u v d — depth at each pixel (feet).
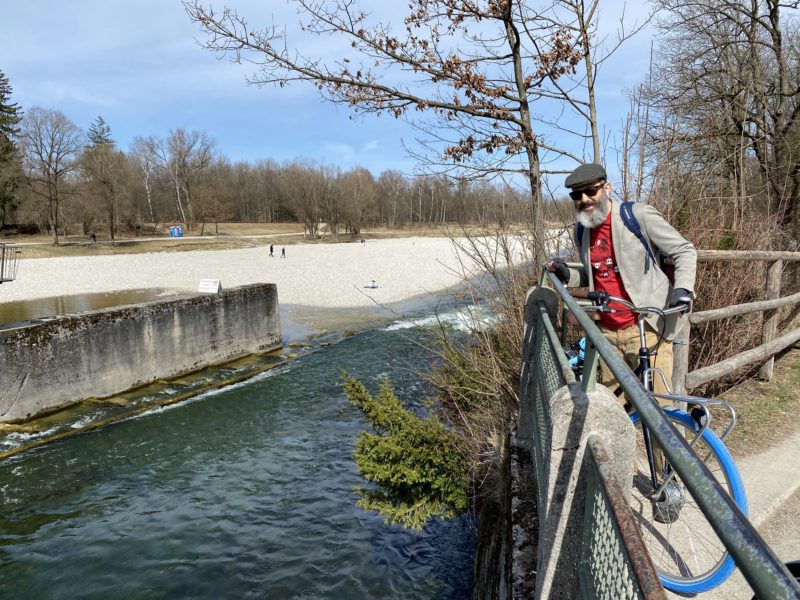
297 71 20.25
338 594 18.58
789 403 15.84
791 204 42.63
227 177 344.08
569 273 11.76
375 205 296.71
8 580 20.24
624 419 5.69
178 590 19.29
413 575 19.19
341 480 26.68
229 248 203.41
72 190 191.42
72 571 20.62
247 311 52.19
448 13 19.74
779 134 44.86
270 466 28.58
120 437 33.22
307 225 289.94
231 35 19.36
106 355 40.19
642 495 10.39
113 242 198.70
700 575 8.32
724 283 17.85
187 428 34.37
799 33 49.67
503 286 18.98
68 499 26.12
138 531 23.11
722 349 18.02
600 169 10.28
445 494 17.66
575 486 5.88
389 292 90.68
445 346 21.61
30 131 184.03
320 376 43.75
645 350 9.71
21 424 35.19
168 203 313.73
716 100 40.96
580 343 12.62
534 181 20.17
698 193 19.31
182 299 45.78
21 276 116.78
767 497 11.17
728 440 14.03
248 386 42.27
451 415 20.49
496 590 11.01
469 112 20.31
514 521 9.66
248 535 22.38
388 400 19.83
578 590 5.93
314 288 95.86
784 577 2.09
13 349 34.71
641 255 10.25
